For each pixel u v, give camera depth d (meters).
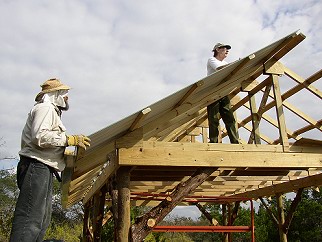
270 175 7.38
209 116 6.32
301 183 7.30
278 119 5.57
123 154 4.60
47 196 3.12
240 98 7.59
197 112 6.77
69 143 3.20
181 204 9.48
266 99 6.07
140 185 7.67
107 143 4.74
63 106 3.43
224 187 8.48
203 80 4.49
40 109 3.11
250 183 8.27
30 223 2.86
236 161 5.05
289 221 7.95
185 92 4.63
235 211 9.36
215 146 5.01
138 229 4.41
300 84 6.22
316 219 14.61
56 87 3.38
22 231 2.81
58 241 3.17
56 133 3.11
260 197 8.97
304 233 14.32
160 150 4.76
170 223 25.28
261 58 5.64
